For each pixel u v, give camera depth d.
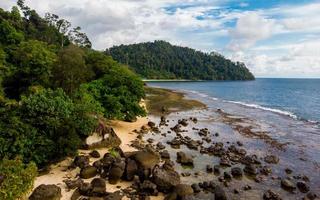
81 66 43.09
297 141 37.00
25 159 22.19
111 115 38.75
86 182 21.50
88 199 19.06
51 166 24.12
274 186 22.98
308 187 22.67
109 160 24.36
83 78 43.53
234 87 168.38
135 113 42.44
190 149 31.81
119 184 21.77
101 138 29.34
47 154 23.22
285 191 22.17
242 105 76.44
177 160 27.98
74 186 20.61
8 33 77.12
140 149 30.22
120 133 36.12
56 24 122.94
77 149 26.44
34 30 104.44
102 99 39.44
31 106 24.45
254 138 38.00
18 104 25.73
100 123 29.59
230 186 22.66
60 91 28.28
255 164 27.75
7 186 16.12
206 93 117.75
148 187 20.69
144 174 22.08
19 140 22.09
